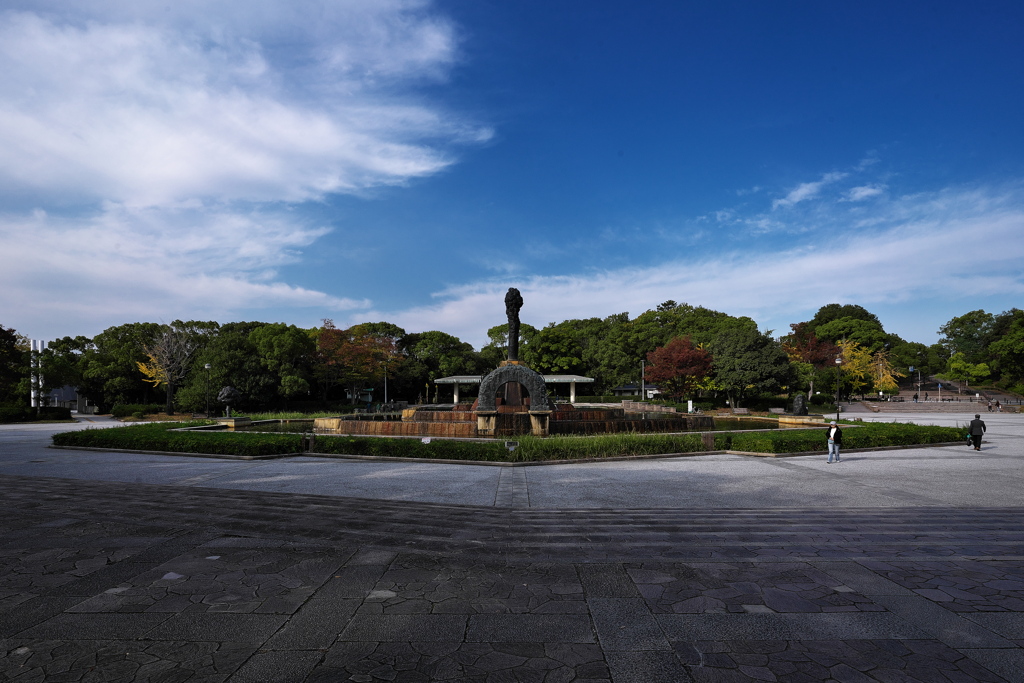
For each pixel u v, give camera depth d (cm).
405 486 1228
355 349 5247
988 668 434
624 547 757
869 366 6431
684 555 720
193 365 4809
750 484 1251
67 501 1039
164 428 2470
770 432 2067
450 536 809
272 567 673
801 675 426
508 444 1698
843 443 1920
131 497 1079
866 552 732
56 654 459
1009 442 2222
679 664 444
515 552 735
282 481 1291
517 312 2658
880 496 1102
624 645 477
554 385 6875
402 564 686
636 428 2450
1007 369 7038
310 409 5459
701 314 7369
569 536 810
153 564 680
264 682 416
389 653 462
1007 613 539
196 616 534
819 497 1095
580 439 1797
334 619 529
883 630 504
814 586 612
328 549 744
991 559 701
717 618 530
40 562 688
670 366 4859
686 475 1394
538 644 479
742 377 4703
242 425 3044
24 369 4103
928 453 1866
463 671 433
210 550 736
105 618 529
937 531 832
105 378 5109
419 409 3212
